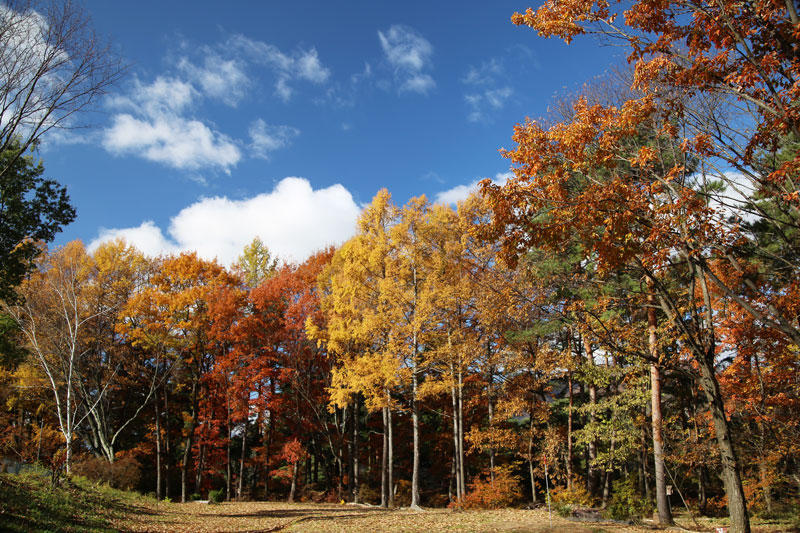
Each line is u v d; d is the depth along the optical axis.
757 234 9.69
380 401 18.77
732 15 6.39
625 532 11.34
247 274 34.28
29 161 14.19
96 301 23.12
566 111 10.90
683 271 9.48
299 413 27.25
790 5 5.85
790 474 14.01
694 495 21.23
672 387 19.69
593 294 10.53
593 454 18.36
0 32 10.29
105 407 24.22
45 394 22.39
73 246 23.83
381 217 20.12
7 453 21.22
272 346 26.33
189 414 28.56
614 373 15.54
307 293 26.61
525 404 18.56
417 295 19.05
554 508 16.25
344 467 30.75
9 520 9.01
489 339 19.00
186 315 24.89
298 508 20.59
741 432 13.97
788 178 6.36
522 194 7.83
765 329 9.19
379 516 16.47
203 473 28.39
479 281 15.09
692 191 7.08
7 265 14.41
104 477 19.19
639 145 8.80
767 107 6.07
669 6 6.91
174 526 13.34
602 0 7.25
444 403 26.22
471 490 24.58
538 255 13.45
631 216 7.25
